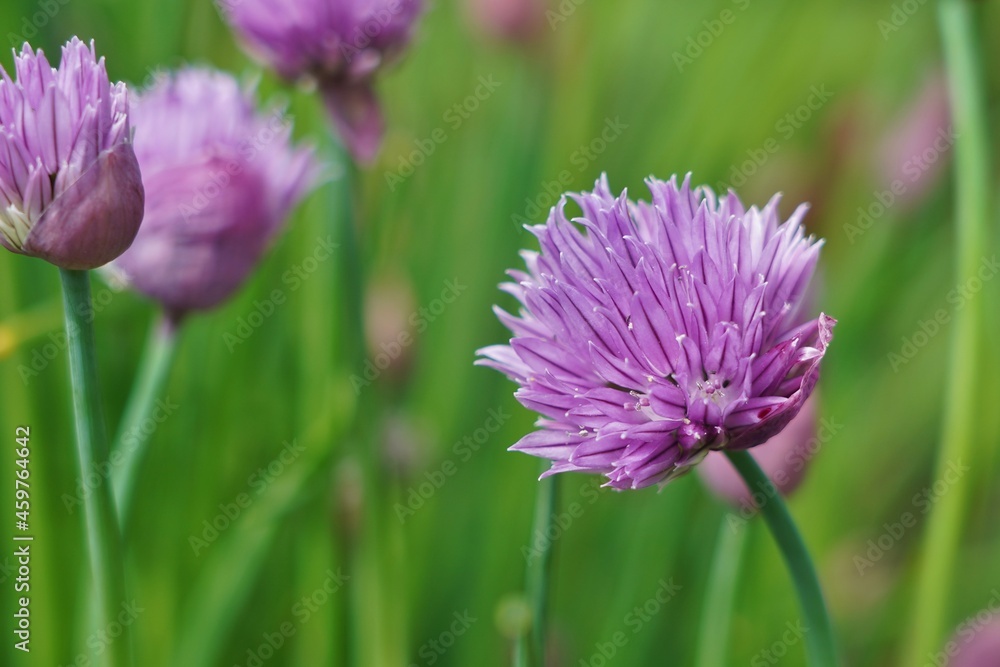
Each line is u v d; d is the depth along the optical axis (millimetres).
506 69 590
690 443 349
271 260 489
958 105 416
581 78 590
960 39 415
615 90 660
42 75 351
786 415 348
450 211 584
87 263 351
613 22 661
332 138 413
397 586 427
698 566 546
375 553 425
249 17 406
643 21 682
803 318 403
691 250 352
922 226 611
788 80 666
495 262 544
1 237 352
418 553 505
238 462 490
